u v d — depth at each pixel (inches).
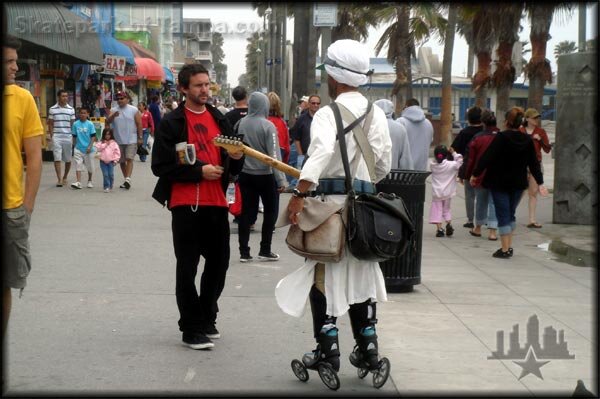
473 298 292.8
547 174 839.1
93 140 607.5
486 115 438.9
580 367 210.8
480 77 1059.3
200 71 217.2
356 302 187.0
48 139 825.5
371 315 190.2
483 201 440.1
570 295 301.6
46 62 836.0
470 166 439.5
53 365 202.2
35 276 303.3
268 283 307.4
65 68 928.9
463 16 965.8
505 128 376.5
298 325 246.2
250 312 261.1
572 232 456.8
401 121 398.3
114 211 490.9
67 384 188.2
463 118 1868.8
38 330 233.1
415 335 240.2
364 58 190.7
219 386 190.1
